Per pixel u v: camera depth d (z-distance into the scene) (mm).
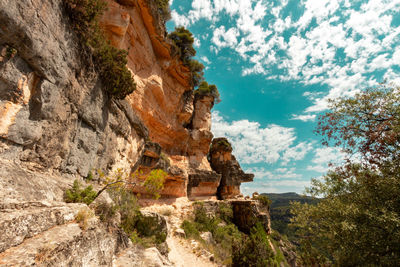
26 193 4590
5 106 4961
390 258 5980
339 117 7586
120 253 6328
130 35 21453
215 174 38312
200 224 22234
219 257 15891
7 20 4492
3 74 4812
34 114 5848
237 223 30297
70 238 3658
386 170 6469
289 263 32156
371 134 6527
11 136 5094
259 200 39188
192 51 33375
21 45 5059
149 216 11758
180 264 11633
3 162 4777
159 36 25312
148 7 21891
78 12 7215
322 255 9984
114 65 9922
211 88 46500
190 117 39656
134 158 15438
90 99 8867
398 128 5980
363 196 7078
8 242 2777
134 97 23156
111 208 7227
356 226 6332
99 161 10148
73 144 7977
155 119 28469
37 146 6094
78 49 7703
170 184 28000
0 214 3045
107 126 10812
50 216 3920
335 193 8344
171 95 31938
